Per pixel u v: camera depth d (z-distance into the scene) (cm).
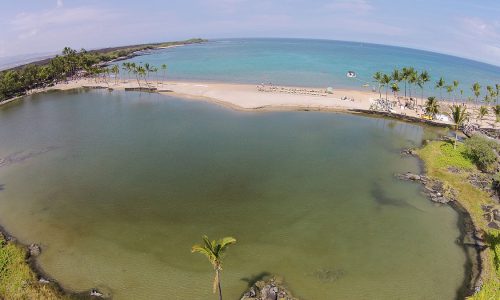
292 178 7175
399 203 6272
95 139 9600
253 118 11206
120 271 4581
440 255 4919
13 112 12675
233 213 5925
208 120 11062
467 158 7831
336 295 4166
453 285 4359
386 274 4531
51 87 16825
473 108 12462
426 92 15675
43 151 8838
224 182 7012
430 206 6175
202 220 5728
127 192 6669
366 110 11731
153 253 4922
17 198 6525
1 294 4125
